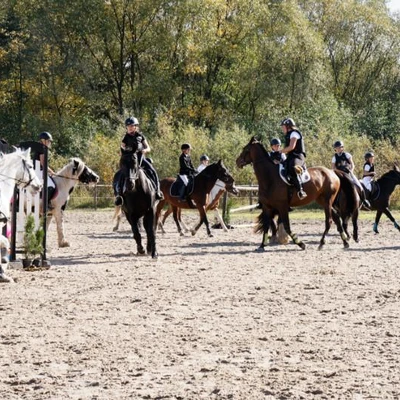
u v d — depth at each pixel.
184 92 67.25
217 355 8.53
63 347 8.92
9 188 14.53
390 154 48.38
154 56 65.44
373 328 9.89
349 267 16.11
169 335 9.52
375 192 25.05
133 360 8.34
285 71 63.50
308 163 49.88
